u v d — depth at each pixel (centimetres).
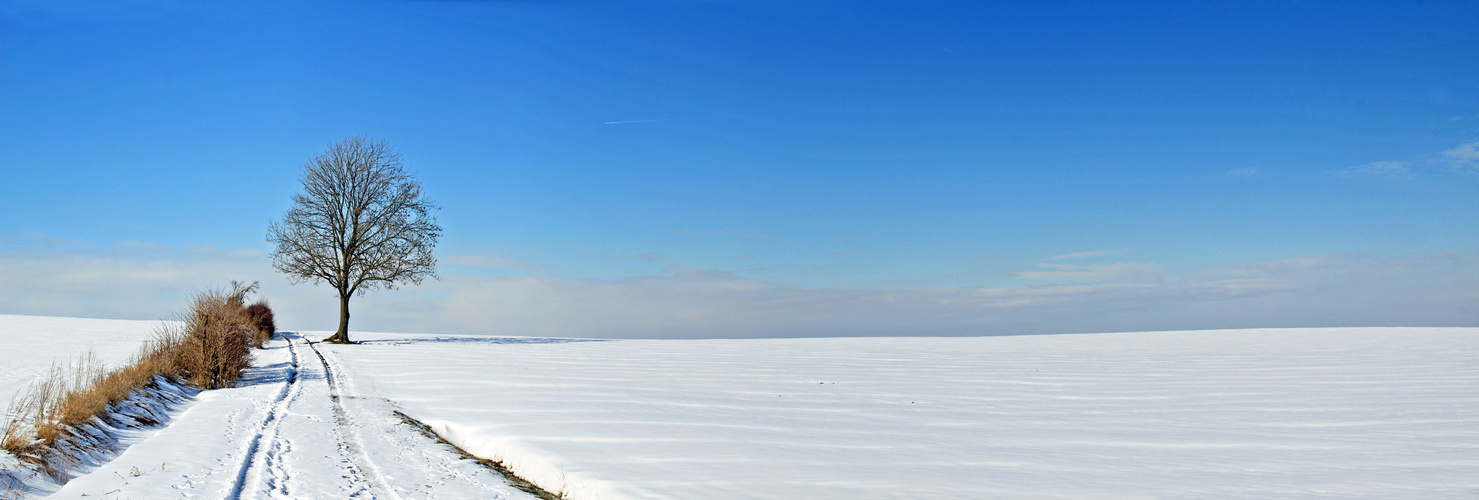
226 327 1731
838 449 965
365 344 3428
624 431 1073
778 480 786
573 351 3014
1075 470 851
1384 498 731
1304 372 1950
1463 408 1318
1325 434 1091
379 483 786
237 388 1641
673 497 709
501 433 1053
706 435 1053
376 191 3778
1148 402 1430
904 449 970
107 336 3192
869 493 735
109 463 825
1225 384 1705
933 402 1431
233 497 698
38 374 1584
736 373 1995
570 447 951
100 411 1029
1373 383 1697
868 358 2577
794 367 2198
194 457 855
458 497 739
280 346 3145
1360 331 3778
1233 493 747
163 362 1598
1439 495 741
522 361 2417
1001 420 1218
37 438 805
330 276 3697
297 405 1345
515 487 804
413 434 1105
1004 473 834
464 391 1567
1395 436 1070
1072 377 1891
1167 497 729
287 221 3684
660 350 3102
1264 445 1008
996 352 2862
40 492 691
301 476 796
